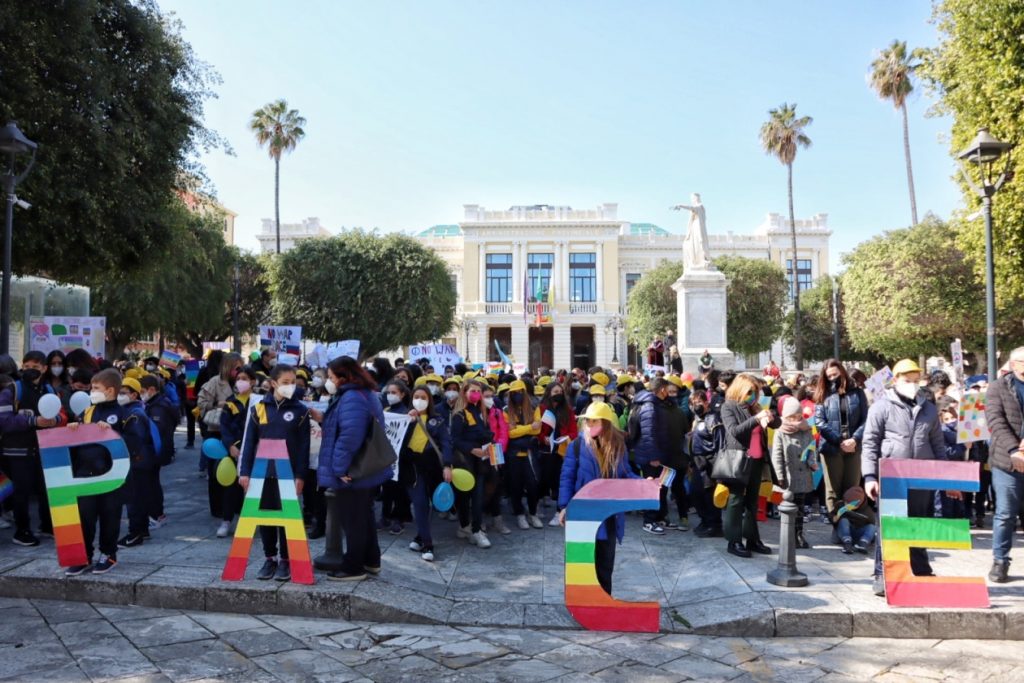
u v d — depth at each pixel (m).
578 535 5.38
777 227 56.06
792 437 6.52
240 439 7.13
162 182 14.52
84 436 5.97
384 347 38.41
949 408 8.48
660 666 4.68
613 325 49.50
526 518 8.78
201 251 19.62
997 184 10.29
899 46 33.97
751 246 55.66
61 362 8.88
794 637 5.27
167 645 4.86
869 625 5.29
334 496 5.91
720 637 5.28
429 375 8.70
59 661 4.54
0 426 6.63
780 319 42.31
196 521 8.05
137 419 6.94
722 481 6.91
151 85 13.43
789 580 5.90
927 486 5.55
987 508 9.60
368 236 38.69
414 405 7.04
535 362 54.59
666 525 8.35
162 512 7.86
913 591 5.43
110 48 12.96
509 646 5.03
